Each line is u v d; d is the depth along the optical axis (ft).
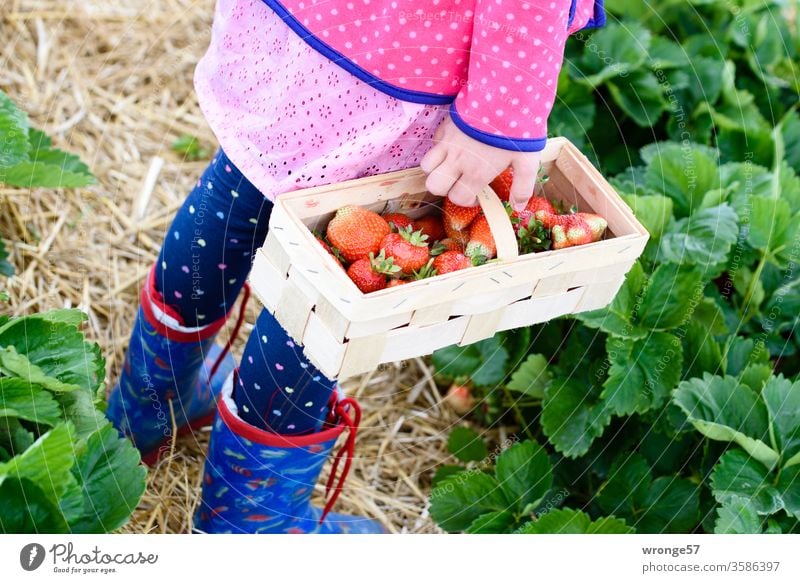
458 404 6.99
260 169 4.49
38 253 6.95
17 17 8.48
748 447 5.75
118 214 7.50
